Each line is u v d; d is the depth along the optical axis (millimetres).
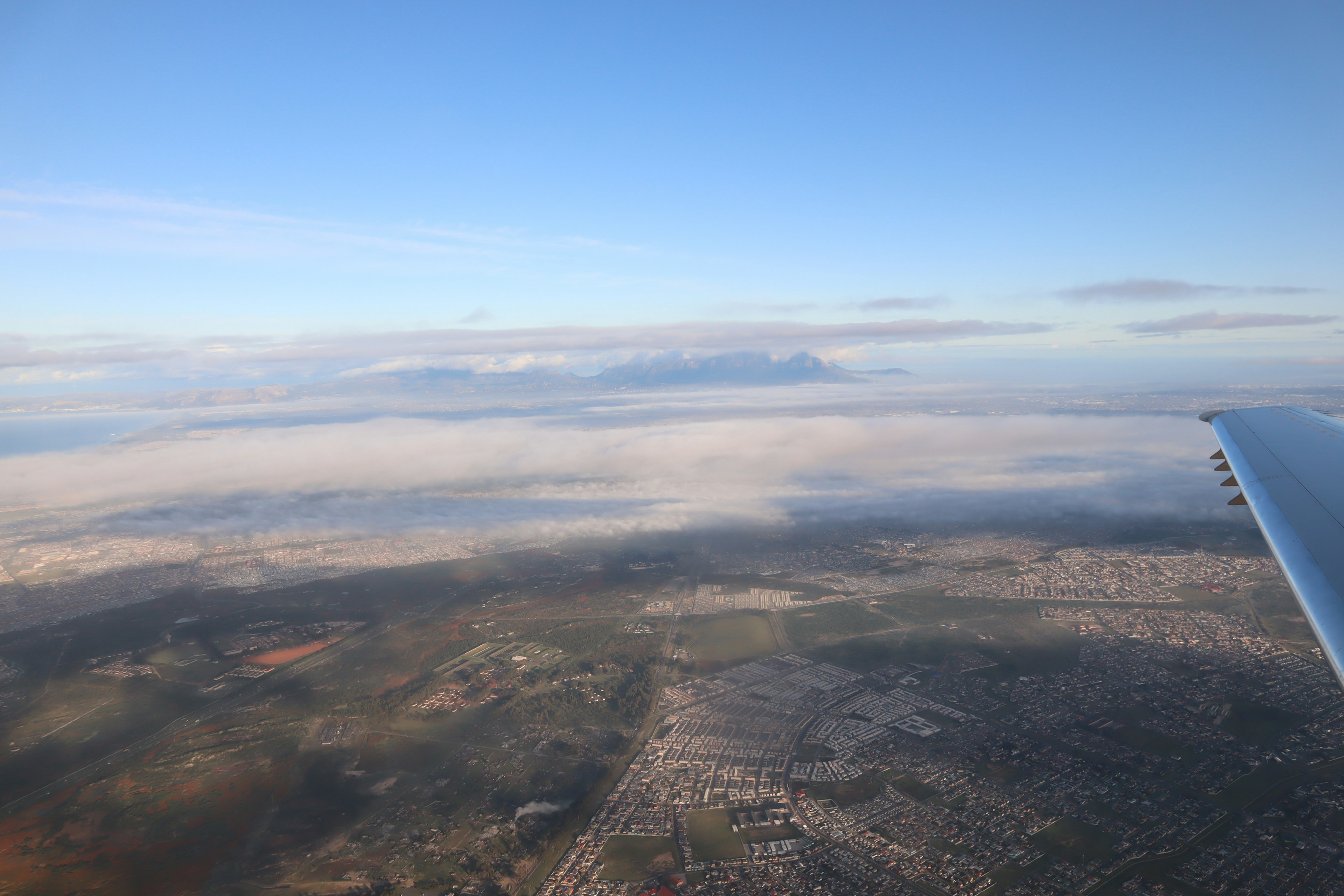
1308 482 19016
